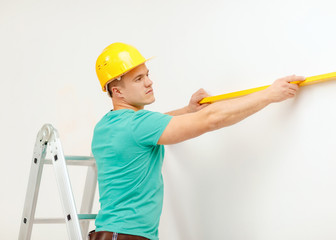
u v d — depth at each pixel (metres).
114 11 3.00
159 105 2.68
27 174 3.37
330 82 1.83
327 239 1.82
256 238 2.09
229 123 1.88
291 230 1.95
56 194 3.21
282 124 2.01
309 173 1.90
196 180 2.42
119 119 2.07
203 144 2.39
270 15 2.08
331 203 1.81
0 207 3.48
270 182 2.05
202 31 2.43
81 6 3.22
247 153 2.16
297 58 1.96
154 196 2.05
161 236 2.62
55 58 3.34
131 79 2.15
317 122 1.87
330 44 1.84
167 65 2.63
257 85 2.12
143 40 2.79
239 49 2.22
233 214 2.21
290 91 1.89
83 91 3.14
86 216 2.17
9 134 3.54
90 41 3.13
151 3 2.76
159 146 2.11
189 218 2.44
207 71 2.38
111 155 2.04
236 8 2.25
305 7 1.94
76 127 3.16
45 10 3.45
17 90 3.54
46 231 3.23
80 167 3.12
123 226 1.93
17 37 3.60
